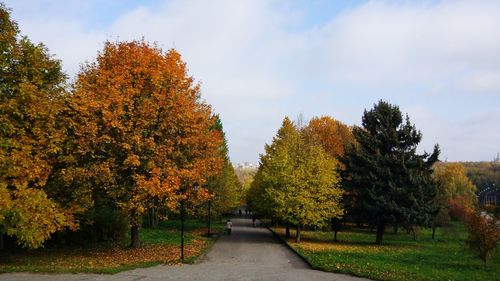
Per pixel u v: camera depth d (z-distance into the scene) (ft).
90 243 89.25
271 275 56.75
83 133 69.46
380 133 123.95
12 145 58.75
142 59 77.46
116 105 71.97
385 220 116.26
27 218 55.93
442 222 141.69
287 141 138.31
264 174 127.44
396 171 118.62
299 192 113.09
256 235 139.13
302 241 116.88
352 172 125.18
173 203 74.74
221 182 153.17
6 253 72.28
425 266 72.02
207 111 99.40
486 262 78.69
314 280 53.72
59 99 68.90
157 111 76.28
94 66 82.43
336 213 115.03
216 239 117.29
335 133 188.96
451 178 237.25
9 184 59.11
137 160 69.00
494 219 77.20
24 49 64.44
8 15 63.72
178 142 79.36
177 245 91.56
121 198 75.56
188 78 82.79
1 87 61.72
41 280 49.52
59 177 70.54
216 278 53.16
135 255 74.02
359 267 64.28
